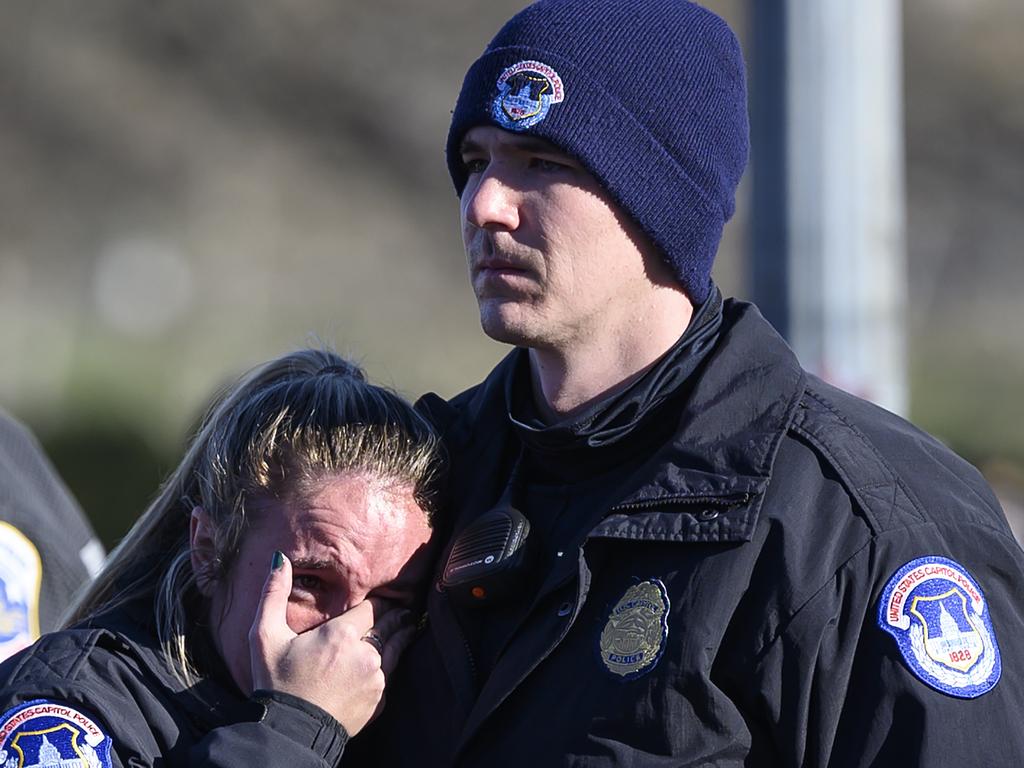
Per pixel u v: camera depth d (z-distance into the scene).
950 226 63.53
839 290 12.97
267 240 63.12
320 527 7.52
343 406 7.80
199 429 8.80
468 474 8.00
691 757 6.48
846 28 12.89
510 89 7.14
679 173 7.21
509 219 7.12
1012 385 50.12
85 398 40.75
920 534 6.64
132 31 68.62
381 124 68.06
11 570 9.65
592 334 7.30
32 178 64.62
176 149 66.19
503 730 7.00
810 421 7.00
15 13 67.12
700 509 6.85
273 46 69.00
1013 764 6.29
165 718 7.36
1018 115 66.88
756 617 6.57
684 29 7.36
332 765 7.21
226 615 7.74
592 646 6.84
